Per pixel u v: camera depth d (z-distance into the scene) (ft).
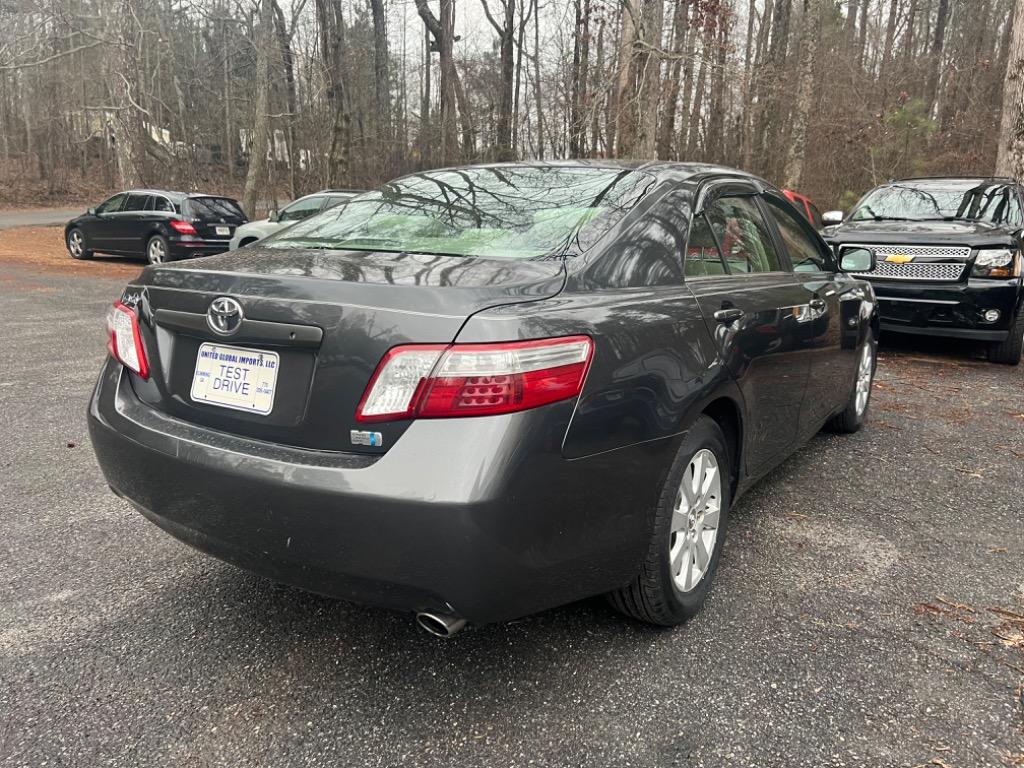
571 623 8.79
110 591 9.39
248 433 7.16
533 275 7.29
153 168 138.31
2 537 10.76
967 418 17.54
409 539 6.23
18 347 23.79
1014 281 21.86
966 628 8.72
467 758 6.61
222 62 142.72
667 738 6.86
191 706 7.28
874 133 69.36
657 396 7.57
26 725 6.96
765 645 8.34
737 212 10.81
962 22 102.27
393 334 6.40
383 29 110.22
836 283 13.41
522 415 6.34
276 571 7.04
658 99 48.75
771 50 78.84
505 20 112.37
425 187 10.31
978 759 6.62
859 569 10.15
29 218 97.76
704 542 9.01
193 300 7.54
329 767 6.50
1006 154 39.45
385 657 8.11
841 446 15.42
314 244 8.96
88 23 79.20
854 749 6.72
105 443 8.18
